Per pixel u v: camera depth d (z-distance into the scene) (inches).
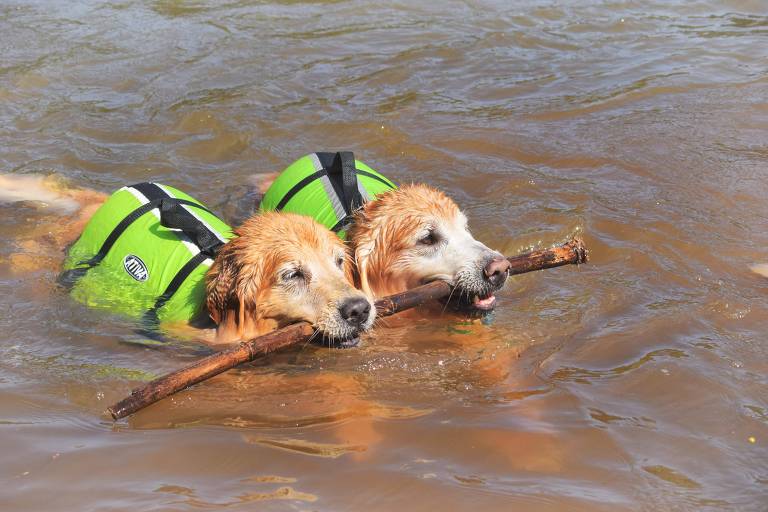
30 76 153.3
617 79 153.8
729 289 113.0
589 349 106.7
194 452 96.6
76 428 98.8
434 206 111.5
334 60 162.2
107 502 92.3
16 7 186.7
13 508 91.8
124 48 165.3
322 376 105.0
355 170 117.0
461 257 110.0
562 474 94.6
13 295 113.5
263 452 96.7
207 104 147.3
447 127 142.3
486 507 92.0
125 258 113.8
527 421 99.3
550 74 156.3
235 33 174.9
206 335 108.9
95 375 104.3
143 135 141.6
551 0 198.4
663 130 139.5
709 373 102.7
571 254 111.4
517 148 137.3
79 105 147.5
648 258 117.3
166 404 101.7
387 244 111.5
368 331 109.3
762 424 98.0
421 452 96.6
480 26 181.0
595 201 126.4
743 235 120.4
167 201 112.2
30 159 135.9
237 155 138.2
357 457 96.1
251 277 107.0
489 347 108.1
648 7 193.5
